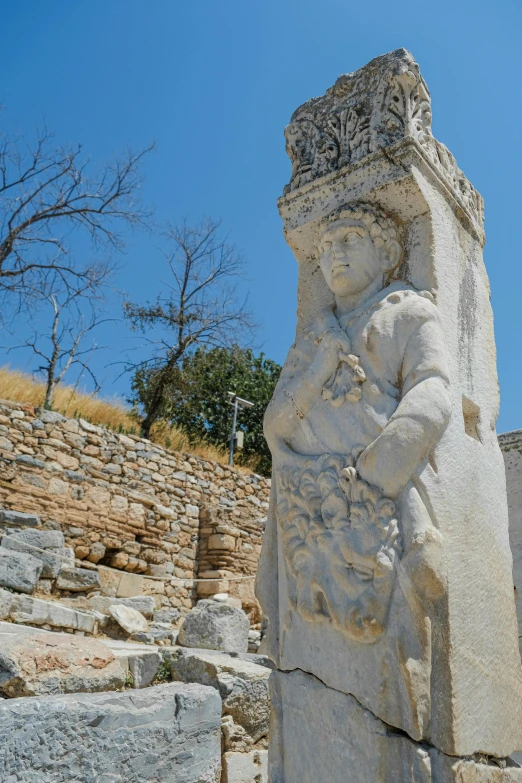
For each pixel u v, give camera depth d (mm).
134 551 9594
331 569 2391
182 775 3123
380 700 2229
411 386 2486
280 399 2758
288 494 2588
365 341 2615
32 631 4578
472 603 2387
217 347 15914
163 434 13594
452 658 2232
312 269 3125
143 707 3109
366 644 2305
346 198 2922
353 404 2562
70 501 9023
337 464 2488
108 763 2826
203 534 10648
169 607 9445
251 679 4074
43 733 2639
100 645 4051
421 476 2354
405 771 2168
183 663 4219
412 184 2756
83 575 7445
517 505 4449
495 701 2404
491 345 3000
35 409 9031
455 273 2871
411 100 2871
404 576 2240
